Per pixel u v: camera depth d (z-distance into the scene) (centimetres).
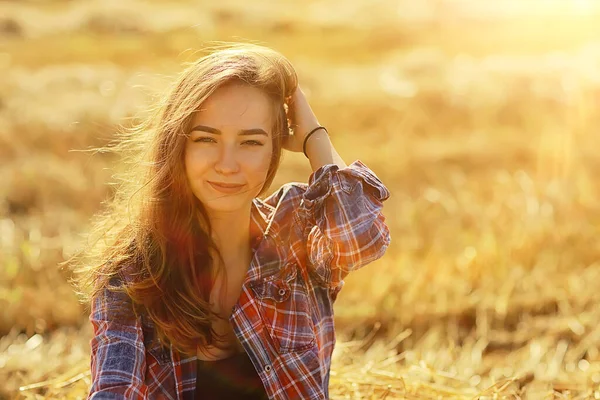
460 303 411
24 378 328
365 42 1283
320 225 200
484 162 646
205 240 198
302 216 202
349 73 934
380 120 749
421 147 678
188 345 193
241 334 196
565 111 722
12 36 1378
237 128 188
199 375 201
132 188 202
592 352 362
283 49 1246
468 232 497
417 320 400
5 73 892
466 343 382
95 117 691
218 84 186
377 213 201
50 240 482
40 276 440
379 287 426
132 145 213
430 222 512
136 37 1345
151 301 191
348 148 684
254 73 189
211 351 201
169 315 192
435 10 1427
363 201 200
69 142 658
